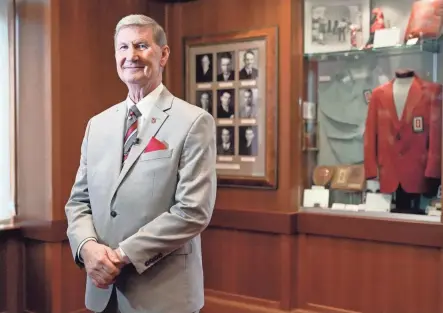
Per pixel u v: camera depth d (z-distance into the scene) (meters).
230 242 3.32
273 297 3.16
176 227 1.54
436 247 2.71
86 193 1.77
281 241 3.11
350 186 3.12
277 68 3.10
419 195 2.96
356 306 2.97
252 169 3.21
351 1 3.13
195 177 1.58
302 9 3.19
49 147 2.93
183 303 1.62
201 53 3.40
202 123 1.63
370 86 3.21
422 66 3.04
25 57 3.04
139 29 1.62
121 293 1.63
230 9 3.28
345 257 3.00
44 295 3.01
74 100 3.03
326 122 3.34
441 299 2.71
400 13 3.06
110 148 1.68
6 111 3.09
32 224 3.03
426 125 2.91
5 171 3.09
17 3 3.07
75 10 3.02
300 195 3.20
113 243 1.62
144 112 1.67
